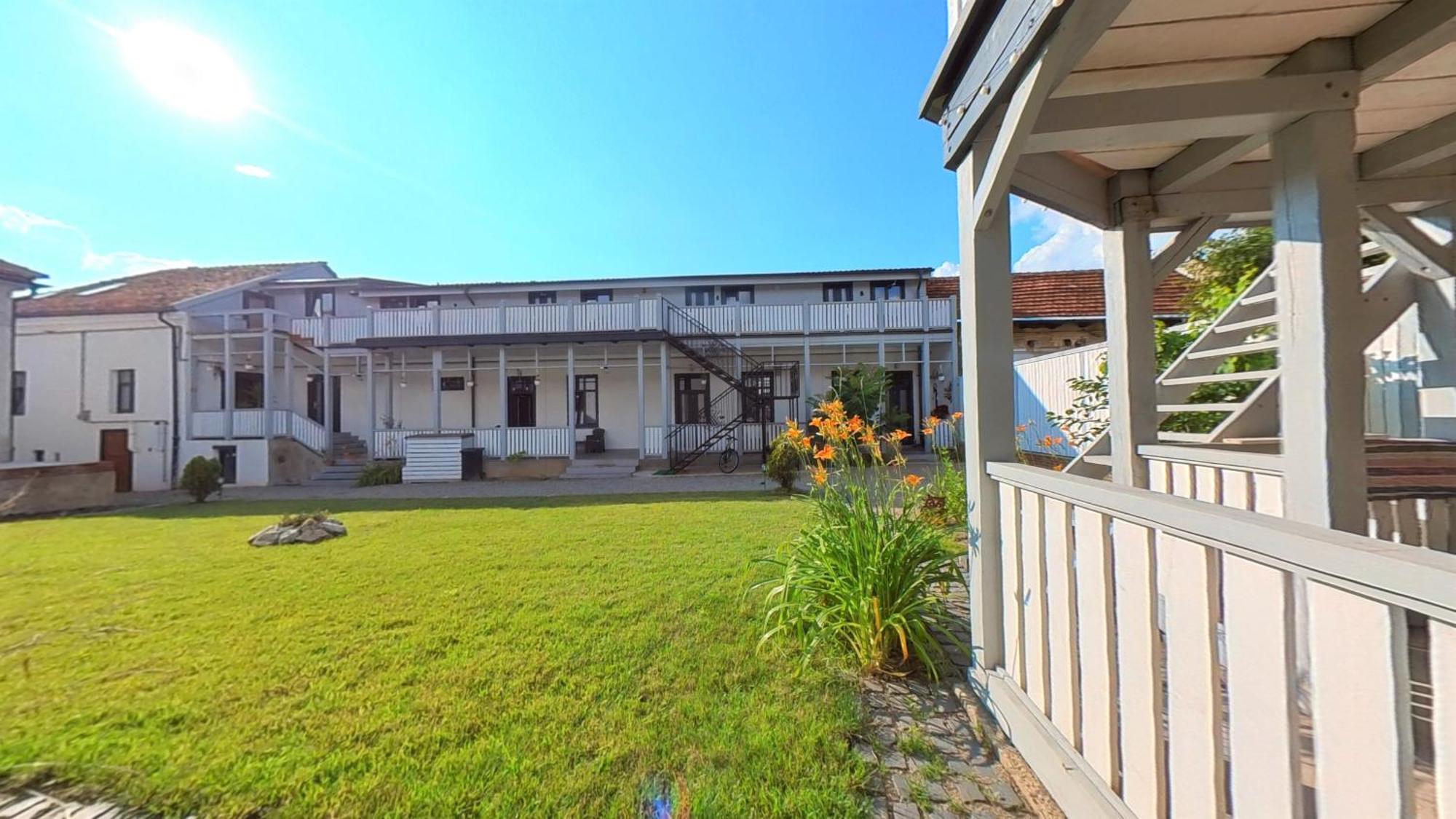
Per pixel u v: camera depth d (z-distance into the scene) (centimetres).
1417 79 217
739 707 226
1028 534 197
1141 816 135
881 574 259
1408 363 350
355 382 1811
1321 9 173
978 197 212
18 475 945
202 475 1119
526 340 1513
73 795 183
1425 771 136
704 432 1512
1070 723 168
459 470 1398
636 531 623
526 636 309
